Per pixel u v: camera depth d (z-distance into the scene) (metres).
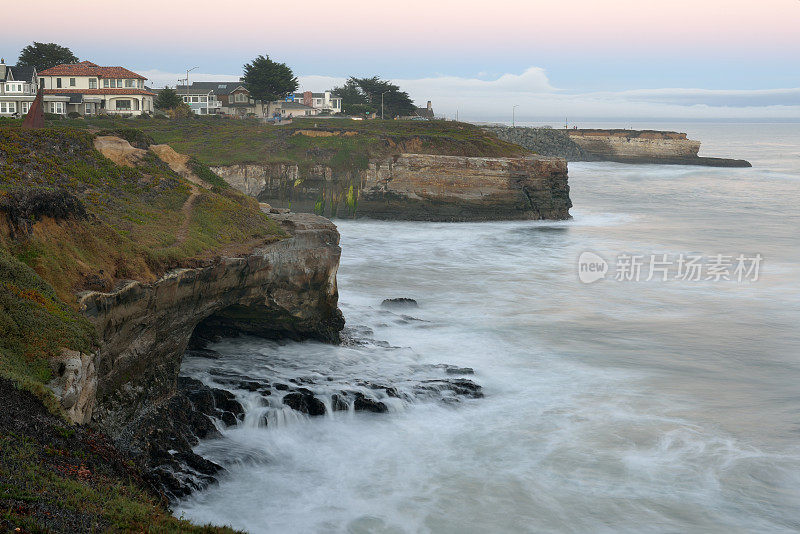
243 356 33.12
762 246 67.25
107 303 24.00
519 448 25.47
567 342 37.91
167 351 28.03
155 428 24.59
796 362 35.53
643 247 66.69
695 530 20.80
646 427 27.47
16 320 20.30
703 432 27.19
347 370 31.83
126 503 16.44
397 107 190.12
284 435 26.03
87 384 20.62
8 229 23.80
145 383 26.16
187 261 29.14
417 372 32.16
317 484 22.80
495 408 28.91
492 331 39.53
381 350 35.28
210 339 34.91
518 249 65.62
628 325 41.41
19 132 33.47
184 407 26.41
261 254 32.69
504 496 22.28
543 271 55.81
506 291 48.94
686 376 33.28
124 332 25.17
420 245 67.62
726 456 25.27
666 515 21.50
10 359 19.09
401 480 23.14
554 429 27.08
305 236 35.59
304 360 33.00
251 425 26.39
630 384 32.03
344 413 27.52
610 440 26.27
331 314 36.53
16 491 14.74
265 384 28.84
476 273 54.84
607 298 47.53
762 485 23.39
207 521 20.20
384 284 50.38
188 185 37.25
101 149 36.53
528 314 43.19
